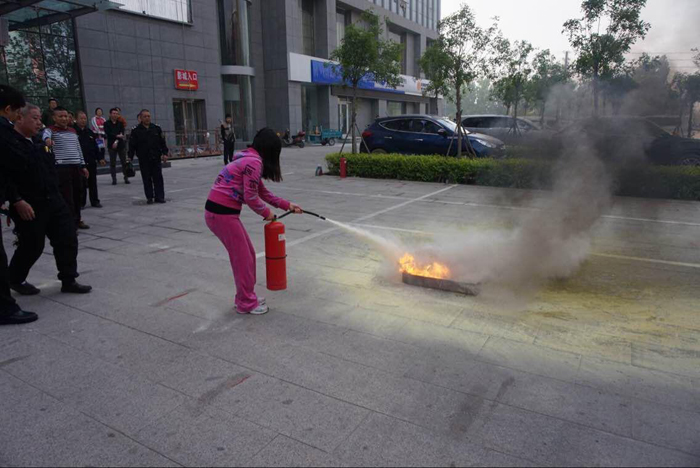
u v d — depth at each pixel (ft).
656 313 13.57
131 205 30.81
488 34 44.73
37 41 49.80
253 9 92.58
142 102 66.59
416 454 7.82
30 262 14.70
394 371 10.37
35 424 8.66
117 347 11.55
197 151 73.15
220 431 8.44
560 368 10.48
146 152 30.50
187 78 72.49
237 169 12.46
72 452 7.93
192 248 20.57
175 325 12.76
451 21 45.01
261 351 11.30
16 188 13.52
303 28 103.04
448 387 9.74
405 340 11.85
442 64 45.06
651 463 7.62
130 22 64.08
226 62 85.97
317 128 104.01
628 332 12.30
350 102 118.93
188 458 7.77
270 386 9.82
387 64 50.37
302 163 58.90
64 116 22.50
